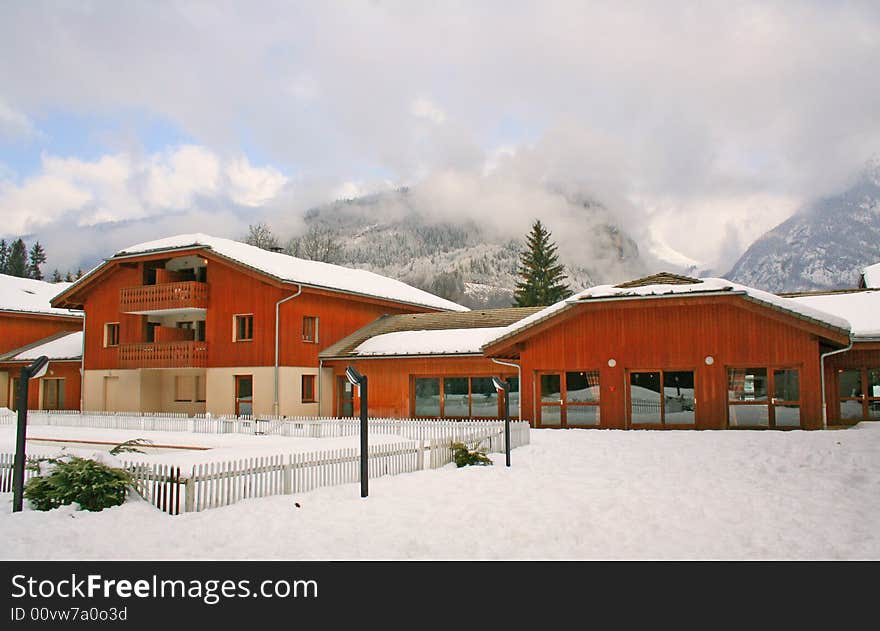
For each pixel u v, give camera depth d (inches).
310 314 1397.6
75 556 377.1
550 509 471.2
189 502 469.1
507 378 1224.2
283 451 792.9
